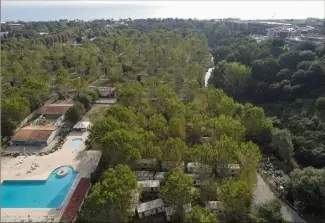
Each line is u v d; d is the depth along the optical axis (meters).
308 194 85.25
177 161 96.69
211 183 93.88
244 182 82.38
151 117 119.88
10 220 82.06
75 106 143.12
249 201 84.00
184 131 113.88
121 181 77.44
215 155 92.56
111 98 177.00
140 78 199.00
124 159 93.12
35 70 196.75
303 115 131.88
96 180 97.50
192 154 95.81
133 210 82.00
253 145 94.56
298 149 115.88
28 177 100.62
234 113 128.62
